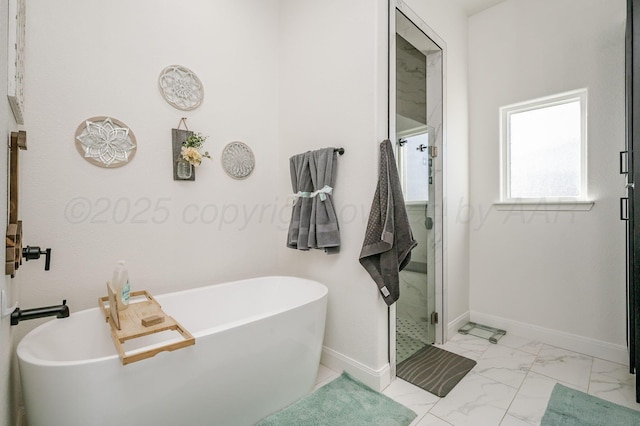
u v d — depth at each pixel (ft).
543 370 6.39
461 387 5.83
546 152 7.95
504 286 8.46
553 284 7.60
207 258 6.66
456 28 8.54
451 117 8.29
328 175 6.24
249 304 6.62
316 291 6.20
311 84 6.98
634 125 5.07
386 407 5.15
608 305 6.80
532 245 7.95
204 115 6.59
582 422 4.79
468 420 4.90
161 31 5.97
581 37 7.17
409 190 8.45
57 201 4.85
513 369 6.45
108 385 3.34
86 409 3.26
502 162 8.59
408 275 8.59
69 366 3.18
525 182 8.29
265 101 7.70
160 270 5.98
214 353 4.13
